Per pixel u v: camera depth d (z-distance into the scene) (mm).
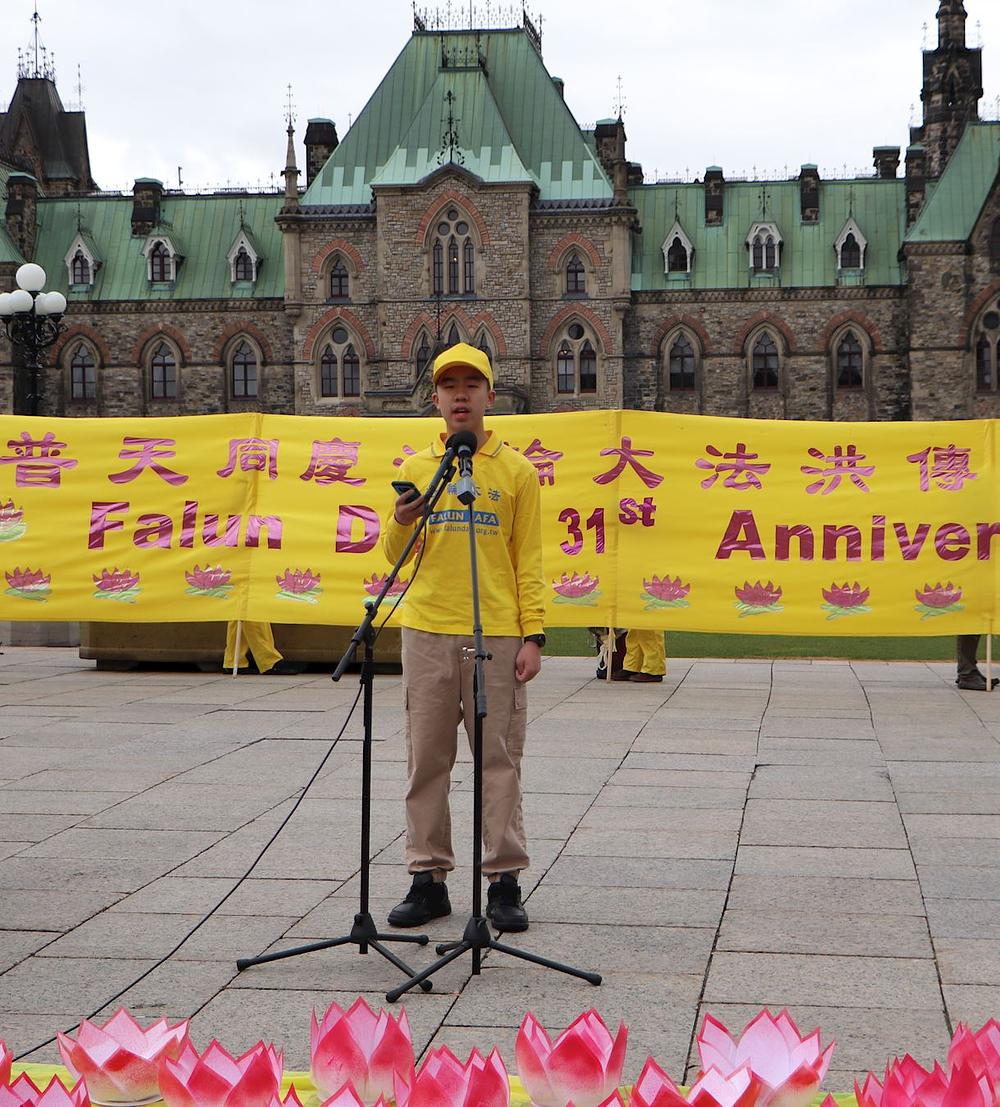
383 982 6344
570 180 77625
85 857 8578
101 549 18250
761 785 10758
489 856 7184
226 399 83250
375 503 17969
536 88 80125
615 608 17453
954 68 86188
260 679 17922
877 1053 5434
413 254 76438
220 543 18078
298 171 79312
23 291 28125
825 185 82875
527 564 7422
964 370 77312
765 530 17406
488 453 7410
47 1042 5605
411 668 7297
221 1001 6090
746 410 79750
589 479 17562
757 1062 4379
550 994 6164
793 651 23016
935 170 86625
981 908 7406
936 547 17109
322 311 78375
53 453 18297
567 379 77812
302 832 9219
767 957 6637
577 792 10531
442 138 77062
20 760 11852
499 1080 4051
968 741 12805
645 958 6656
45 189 100500
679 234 80500
